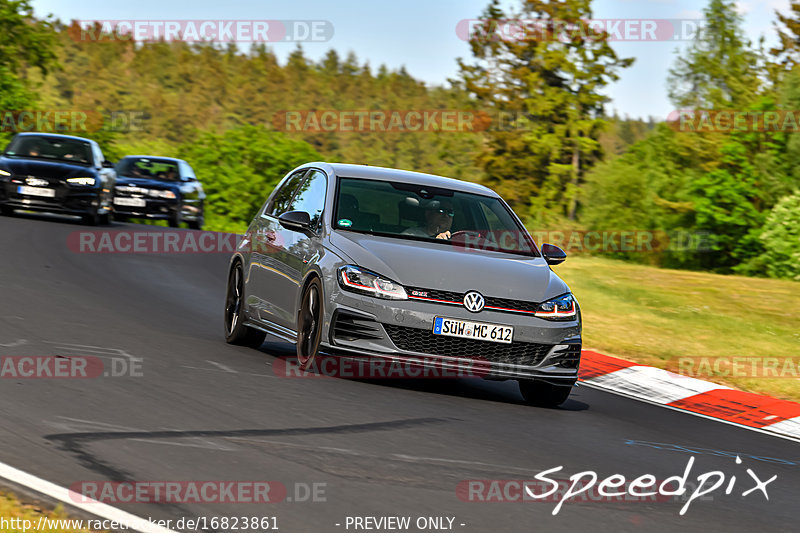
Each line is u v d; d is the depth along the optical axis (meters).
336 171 32.06
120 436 19.41
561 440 24.00
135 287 47.91
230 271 35.38
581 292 61.09
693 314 55.31
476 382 31.89
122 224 87.00
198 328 37.38
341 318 27.44
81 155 80.50
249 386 25.77
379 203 30.84
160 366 27.36
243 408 23.03
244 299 33.62
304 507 16.23
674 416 30.16
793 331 51.97
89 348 29.17
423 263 27.94
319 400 24.89
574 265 77.56
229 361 29.72
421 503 17.17
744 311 58.19
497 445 22.39
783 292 66.25
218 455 18.78
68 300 40.00
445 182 33.12
